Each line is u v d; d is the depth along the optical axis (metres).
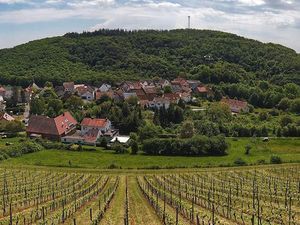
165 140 132.50
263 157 127.94
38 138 144.00
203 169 114.50
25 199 83.81
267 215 72.44
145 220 68.75
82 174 108.38
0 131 154.38
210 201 81.94
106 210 75.19
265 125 165.38
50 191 91.19
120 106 179.88
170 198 83.38
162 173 110.12
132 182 100.44
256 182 99.81
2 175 105.94
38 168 114.00
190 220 68.62
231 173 109.50
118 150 133.50
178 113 168.50
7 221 68.19
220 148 131.50
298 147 142.25
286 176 106.12
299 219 70.56
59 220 68.06
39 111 174.38
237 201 82.56
